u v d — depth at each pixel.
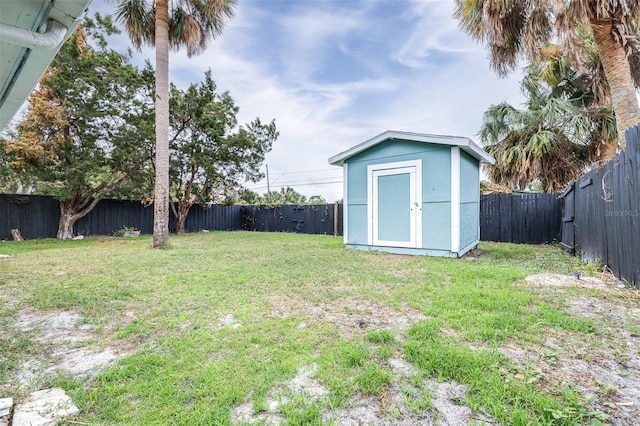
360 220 6.89
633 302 2.76
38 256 5.77
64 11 1.43
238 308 2.77
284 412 1.37
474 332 2.13
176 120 10.63
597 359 1.79
